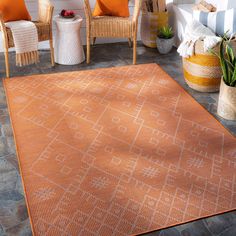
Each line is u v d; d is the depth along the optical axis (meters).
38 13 3.85
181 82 3.53
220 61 2.86
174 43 4.51
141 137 2.68
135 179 2.27
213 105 3.13
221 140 2.66
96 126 2.79
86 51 4.29
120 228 1.92
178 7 4.27
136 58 4.09
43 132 2.70
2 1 3.52
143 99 3.19
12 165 2.38
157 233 1.91
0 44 4.15
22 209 2.04
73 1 4.22
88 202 2.08
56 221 1.95
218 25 3.25
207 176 2.30
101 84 3.44
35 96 3.18
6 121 2.85
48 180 2.23
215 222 1.98
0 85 3.40
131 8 4.41
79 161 2.41
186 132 2.75
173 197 2.13
